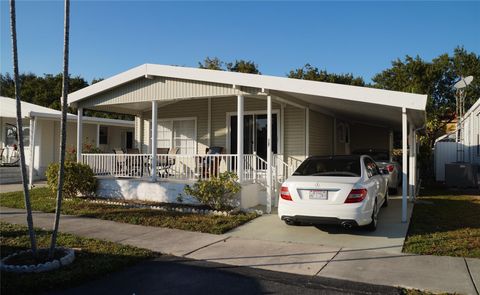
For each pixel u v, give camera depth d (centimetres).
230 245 700
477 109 1600
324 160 847
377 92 812
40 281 495
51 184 1193
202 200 1012
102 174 1305
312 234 775
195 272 556
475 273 532
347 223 714
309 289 489
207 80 1041
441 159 1877
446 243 687
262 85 965
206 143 1485
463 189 1566
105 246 677
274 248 678
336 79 3141
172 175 1389
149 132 1602
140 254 628
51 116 1753
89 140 2228
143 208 1048
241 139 1036
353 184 722
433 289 480
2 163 1972
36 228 823
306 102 1237
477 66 3334
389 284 500
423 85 3272
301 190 746
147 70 1139
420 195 1373
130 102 1202
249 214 970
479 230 787
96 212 988
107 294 473
